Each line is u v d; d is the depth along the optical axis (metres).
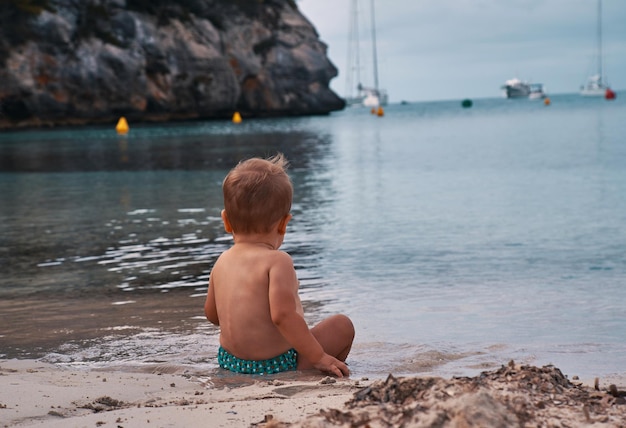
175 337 3.67
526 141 24.92
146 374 2.90
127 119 53.72
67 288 5.01
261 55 65.94
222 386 2.69
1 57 45.47
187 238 7.18
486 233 7.19
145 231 7.71
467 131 35.66
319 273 5.41
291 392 2.44
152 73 54.41
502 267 5.47
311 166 16.64
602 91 124.31
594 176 12.70
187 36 56.94
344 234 7.32
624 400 1.88
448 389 1.74
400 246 6.54
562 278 5.02
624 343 3.38
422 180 13.02
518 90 159.88
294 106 69.06
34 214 9.37
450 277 5.14
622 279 4.93
